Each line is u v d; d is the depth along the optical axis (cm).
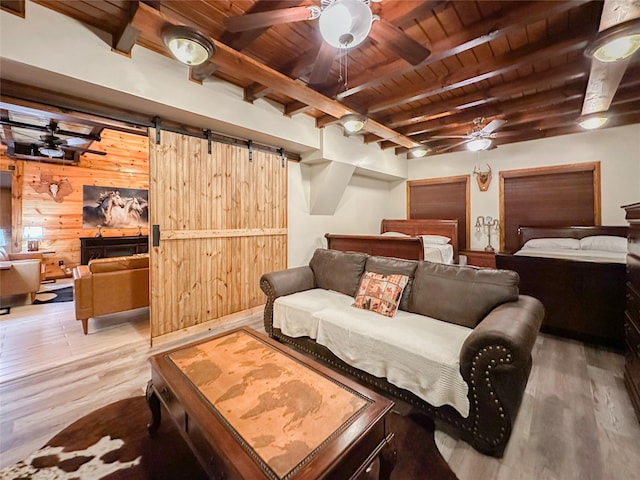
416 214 630
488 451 153
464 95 351
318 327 239
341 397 129
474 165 547
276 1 201
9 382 224
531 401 199
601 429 171
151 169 294
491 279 216
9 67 199
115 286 332
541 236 464
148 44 250
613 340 278
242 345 182
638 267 183
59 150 455
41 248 559
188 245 327
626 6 162
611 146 423
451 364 164
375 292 253
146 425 177
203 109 292
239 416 117
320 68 214
